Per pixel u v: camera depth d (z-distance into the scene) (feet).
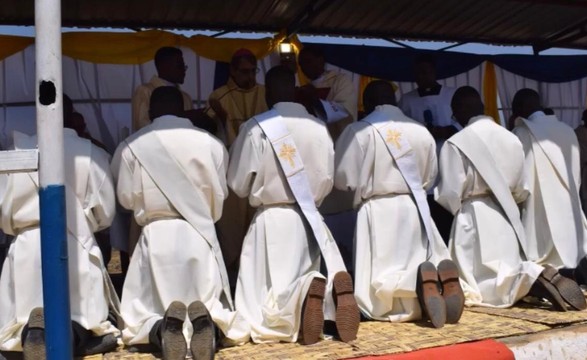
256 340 12.61
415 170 14.67
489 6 20.06
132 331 12.33
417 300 13.70
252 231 13.87
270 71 14.47
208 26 20.21
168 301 12.42
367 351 11.57
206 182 13.10
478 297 15.02
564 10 20.59
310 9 18.78
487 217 15.34
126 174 13.07
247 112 17.83
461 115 16.46
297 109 14.11
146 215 12.94
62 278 9.65
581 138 23.00
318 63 18.66
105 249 18.10
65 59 19.04
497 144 15.60
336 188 15.64
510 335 12.37
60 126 9.61
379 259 14.28
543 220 16.57
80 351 12.06
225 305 13.24
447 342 11.90
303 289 12.32
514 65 24.09
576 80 25.39
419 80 19.74
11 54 18.62
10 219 12.46
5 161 9.41
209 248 13.03
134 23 19.63
